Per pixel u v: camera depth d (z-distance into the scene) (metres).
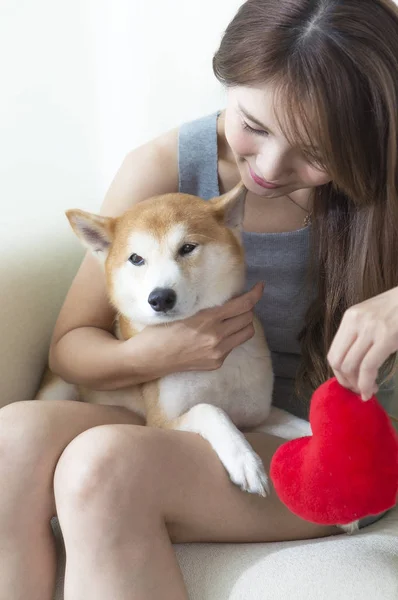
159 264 1.25
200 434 1.19
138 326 1.37
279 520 1.17
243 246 1.40
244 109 1.11
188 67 1.72
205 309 1.29
